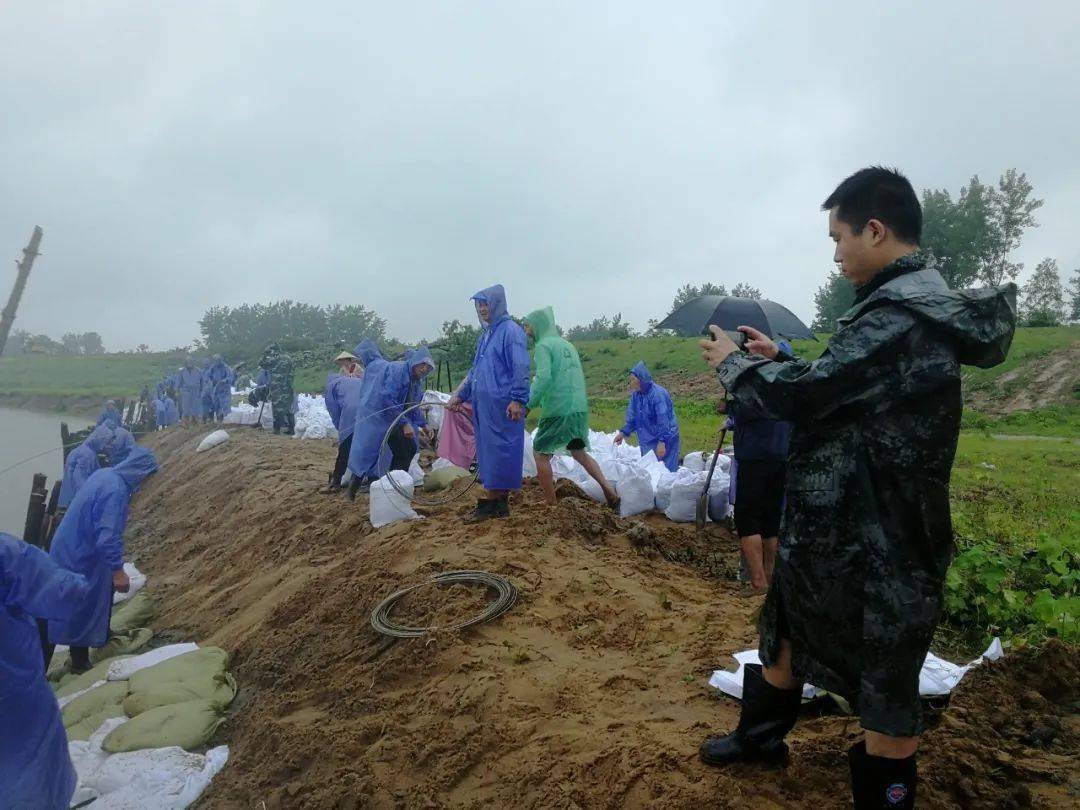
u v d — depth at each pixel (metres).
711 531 7.80
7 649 3.77
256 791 4.45
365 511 8.59
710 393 31.58
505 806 3.40
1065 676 3.76
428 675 4.66
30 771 3.81
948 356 2.28
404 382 9.23
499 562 5.89
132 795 4.59
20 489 12.42
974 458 16.05
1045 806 2.79
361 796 3.85
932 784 2.93
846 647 2.43
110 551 6.46
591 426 20.00
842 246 2.61
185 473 16.30
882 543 2.33
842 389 2.37
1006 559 6.14
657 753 3.31
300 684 5.35
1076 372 28.83
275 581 7.65
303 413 18.22
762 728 3.02
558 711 3.97
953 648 5.11
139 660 6.62
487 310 6.98
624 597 5.37
